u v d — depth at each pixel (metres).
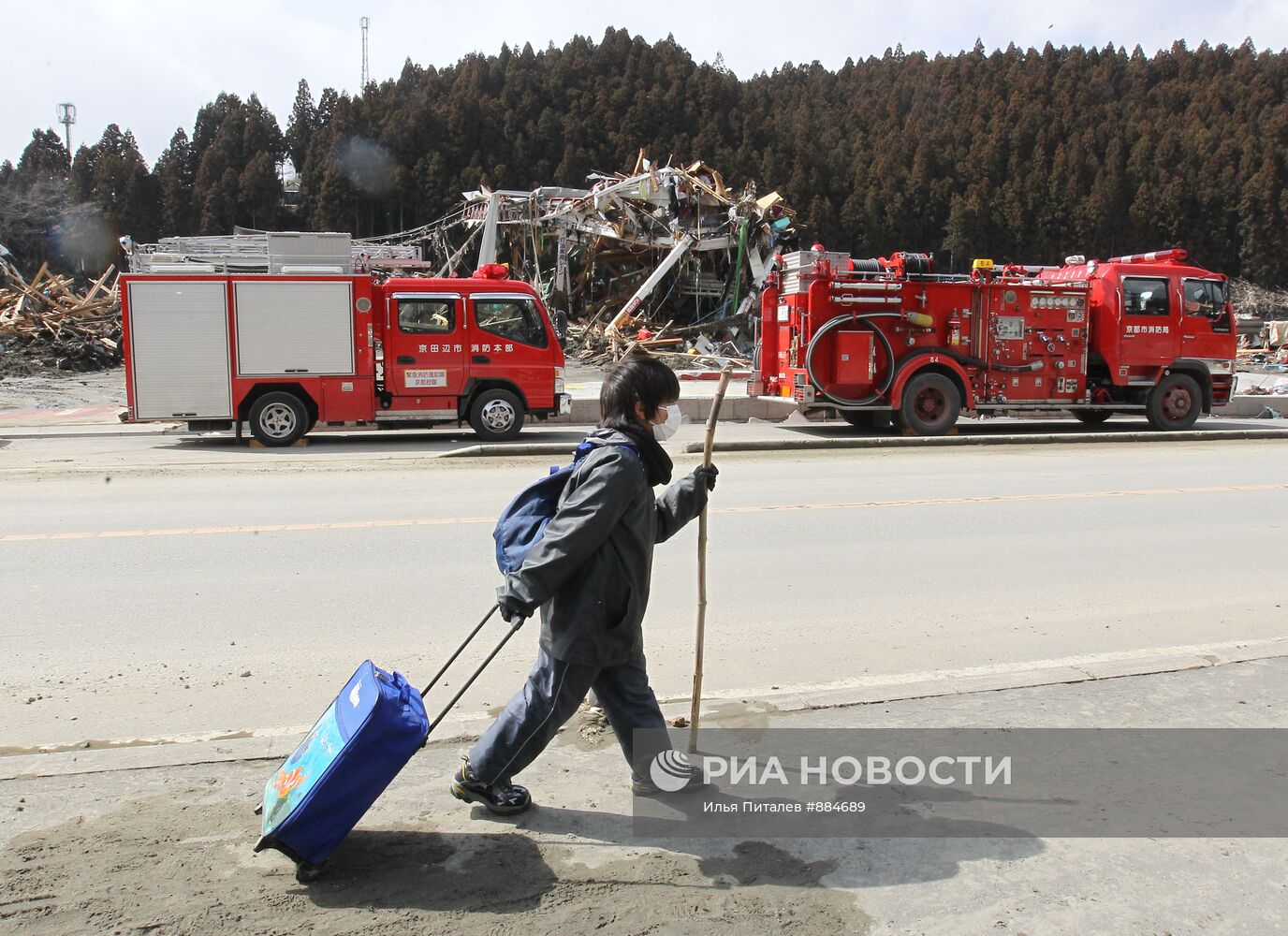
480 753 3.46
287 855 3.01
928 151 95.00
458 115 82.94
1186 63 136.00
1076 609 6.39
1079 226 93.94
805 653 5.47
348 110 82.88
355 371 15.09
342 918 2.87
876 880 3.10
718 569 7.29
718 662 5.31
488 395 15.70
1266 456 14.43
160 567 7.12
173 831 3.35
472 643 5.53
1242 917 2.93
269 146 91.38
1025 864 3.19
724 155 85.38
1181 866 3.20
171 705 4.62
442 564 7.25
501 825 3.43
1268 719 4.34
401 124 81.75
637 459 3.25
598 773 3.83
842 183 91.00
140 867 3.12
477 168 79.12
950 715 4.38
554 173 82.38
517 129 84.94
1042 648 5.61
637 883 3.07
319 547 7.80
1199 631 5.96
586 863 3.18
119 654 5.31
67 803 3.54
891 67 134.50
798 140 90.31
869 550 7.93
